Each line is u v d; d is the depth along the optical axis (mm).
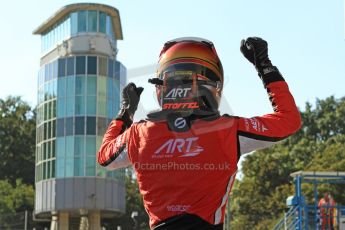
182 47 2936
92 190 41469
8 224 48875
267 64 2939
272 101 2900
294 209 18047
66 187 41750
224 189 2746
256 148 2811
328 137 67125
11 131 68375
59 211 42281
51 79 43875
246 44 2986
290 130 2811
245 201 52500
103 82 42625
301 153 56688
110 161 3023
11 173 67188
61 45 44156
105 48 43375
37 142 45656
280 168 53375
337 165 48125
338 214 17750
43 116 44469
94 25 43344
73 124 42031
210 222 2711
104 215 45531
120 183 43812
